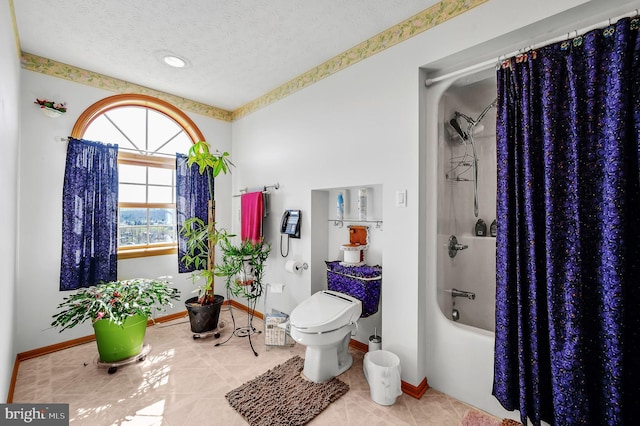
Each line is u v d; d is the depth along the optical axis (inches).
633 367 48.0
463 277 85.3
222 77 103.7
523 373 55.3
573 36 51.7
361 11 69.2
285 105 108.3
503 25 57.7
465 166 88.0
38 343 89.0
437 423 60.6
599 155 49.4
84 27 75.1
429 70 72.9
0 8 52.6
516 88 58.0
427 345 73.9
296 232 100.8
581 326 49.3
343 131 87.7
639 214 47.4
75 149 94.6
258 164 122.2
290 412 62.8
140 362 84.4
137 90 108.7
